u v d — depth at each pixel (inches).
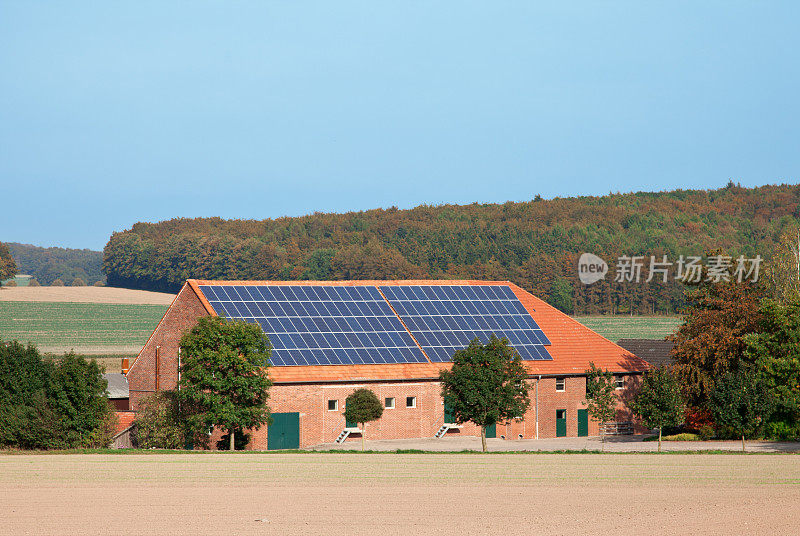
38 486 1984.5
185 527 1540.4
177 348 3499.0
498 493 1907.0
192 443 3166.8
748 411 3282.5
